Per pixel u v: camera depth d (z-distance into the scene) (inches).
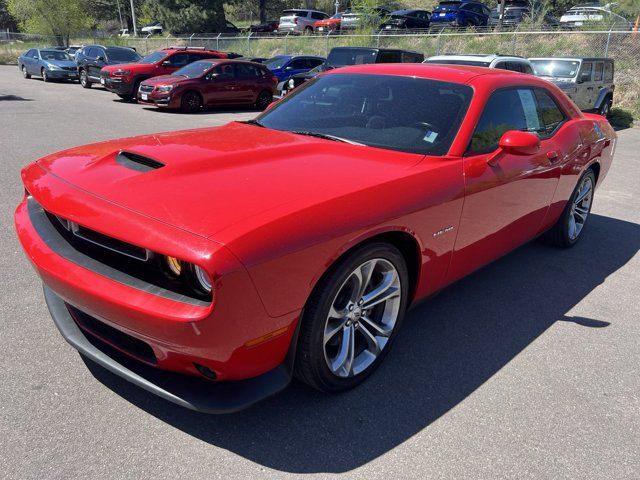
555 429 98.3
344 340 101.2
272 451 88.2
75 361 108.7
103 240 86.8
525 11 1117.1
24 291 137.9
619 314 146.7
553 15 1160.8
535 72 489.7
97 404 96.3
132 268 85.0
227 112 589.9
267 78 634.2
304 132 130.6
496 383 111.5
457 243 119.1
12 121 428.1
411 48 887.1
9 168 270.2
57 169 104.6
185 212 82.5
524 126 147.1
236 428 93.0
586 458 91.6
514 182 133.3
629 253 195.9
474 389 109.0
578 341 130.9
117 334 92.5
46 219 103.6
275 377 89.7
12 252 163.0
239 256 75.5
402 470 86.2
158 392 85.7
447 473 86.2
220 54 716.0
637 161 371.6
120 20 2417.6
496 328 134.8
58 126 413.1
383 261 101.7
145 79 621.0
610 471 89.0
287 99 152.3
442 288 125.5
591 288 162.9
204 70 575.5
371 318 110.8
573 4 1195.9
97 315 86.2
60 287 89.0
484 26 1010.7
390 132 123.3
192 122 479.2
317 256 84.9
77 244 92.9
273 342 85.3
